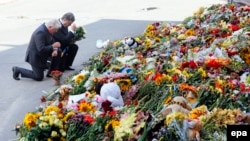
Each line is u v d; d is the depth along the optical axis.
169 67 5.84
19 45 11.09
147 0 20.09
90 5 19.77
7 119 5.84
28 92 6.94
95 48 10.02
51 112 4.06
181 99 4.18
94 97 4.72
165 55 6.77
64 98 5.19
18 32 13.29
